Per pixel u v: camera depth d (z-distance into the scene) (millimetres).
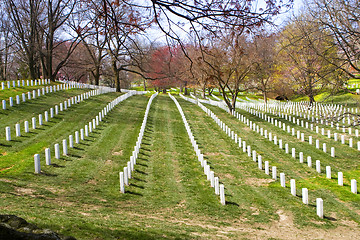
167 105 46438
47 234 4789
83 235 7230
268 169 17641
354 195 14414
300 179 17016
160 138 25625
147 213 11102
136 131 26750
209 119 36531
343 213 12312
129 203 12148
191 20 6785
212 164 19531
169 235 8328
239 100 66312
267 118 37844
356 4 14445
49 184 13281
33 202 10398
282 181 15336
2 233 4418
